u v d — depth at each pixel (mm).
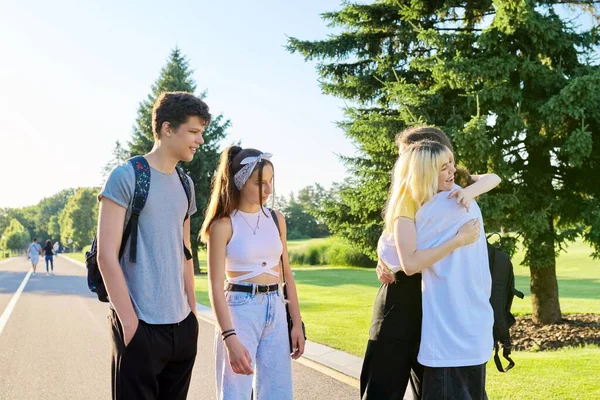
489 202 7973
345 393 4988
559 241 8492
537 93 8516
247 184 3008
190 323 2850
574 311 11070
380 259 2711
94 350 7293
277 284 3143
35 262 28719
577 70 8109
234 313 3006
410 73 9945
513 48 8531
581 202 8789
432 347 2484
